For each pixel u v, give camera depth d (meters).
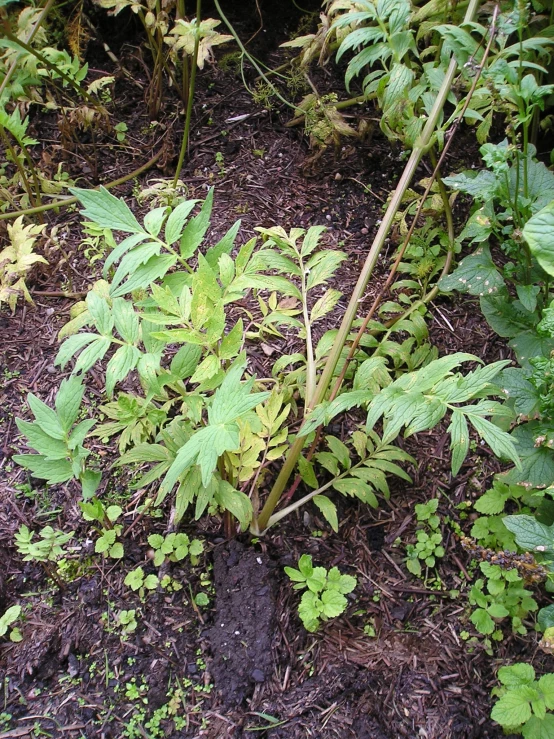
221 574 0.70
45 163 0.98
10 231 0.82
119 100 1.10
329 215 0.98
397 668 0.66
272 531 0.74
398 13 0.72
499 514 0.74
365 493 0.71
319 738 0.62
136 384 0.83
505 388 0.65
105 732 0.62
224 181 1.01
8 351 0.86
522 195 0.71
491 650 0.67
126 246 0.59
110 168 1.02
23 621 0.68
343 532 0.75
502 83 0.63
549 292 0.78
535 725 0.58
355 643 0.68
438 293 0.90
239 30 1.17
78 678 0.65
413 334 0.81
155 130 1.07
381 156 1.04
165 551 0.70
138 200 0.97
